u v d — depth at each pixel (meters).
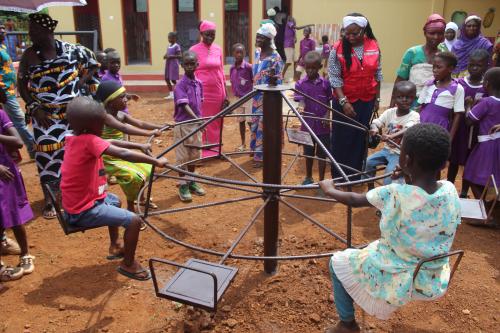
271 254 3.58
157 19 14.57
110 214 3.21
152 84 13.71
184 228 4.50
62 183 3.25
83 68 4.79
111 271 3.73
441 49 6.40
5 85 6.02
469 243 4.22
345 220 4.68
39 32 4.39
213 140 6.67
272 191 3.38
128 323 3.08
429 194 2.20
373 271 2.38
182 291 2.56
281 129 3.28
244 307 3.23
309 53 5.44
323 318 3.12
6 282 3.56
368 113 5.05
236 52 7.00
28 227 4.55
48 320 3.11
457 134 4.99
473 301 3.31
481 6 13.32
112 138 4.54
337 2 14.06
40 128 4.55
